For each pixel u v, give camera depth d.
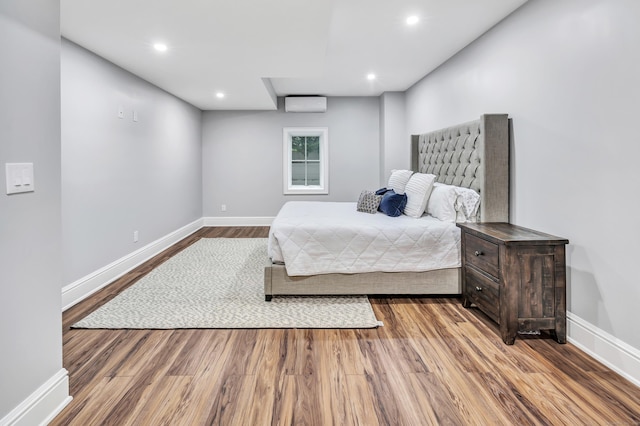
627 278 1.96
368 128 6.70
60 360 1.70
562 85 2.41
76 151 3.06
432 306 2.97
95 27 2.73
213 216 6.88
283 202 6.86
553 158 2.51
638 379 1.88
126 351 2.22
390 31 3.38
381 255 3.02
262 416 1.63
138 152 4.20
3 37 1.38
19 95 1.46
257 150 6.79
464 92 3.85
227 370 2.01
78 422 1.59
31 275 1.52
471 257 2.80
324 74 4.97
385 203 3.69
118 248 3.76
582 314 2.26
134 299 3.07
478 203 3.14
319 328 2.55
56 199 1.68
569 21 2.34
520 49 2.87
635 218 1.91
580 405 1.71
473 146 3.31
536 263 2.29
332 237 3.02
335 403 1.72
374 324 2.59
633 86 1.90
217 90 4.95
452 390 1.83
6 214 1.39
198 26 2.72
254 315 2.75
